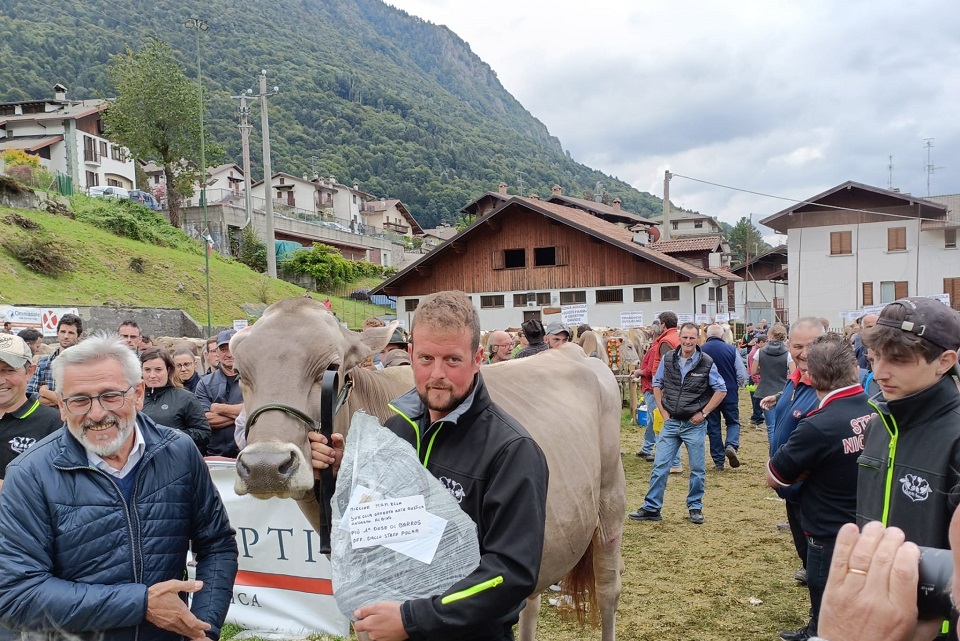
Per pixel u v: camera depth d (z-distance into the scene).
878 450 2.52
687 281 28.94
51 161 50.50
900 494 2.38
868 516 2.52
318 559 4.73
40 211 28.19
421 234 96.38
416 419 2.22
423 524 1.93
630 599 5.13
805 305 31.95
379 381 3.14
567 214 32.12
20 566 2.38
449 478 2.06
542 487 2.03
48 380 6.32
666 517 7.29
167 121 37.97
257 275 34.06
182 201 53.03
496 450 2.03
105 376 2.49
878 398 2.52
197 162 40.00
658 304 29.42
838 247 31.52
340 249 59.62
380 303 45.31
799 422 3.94
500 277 31.86
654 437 10.23
